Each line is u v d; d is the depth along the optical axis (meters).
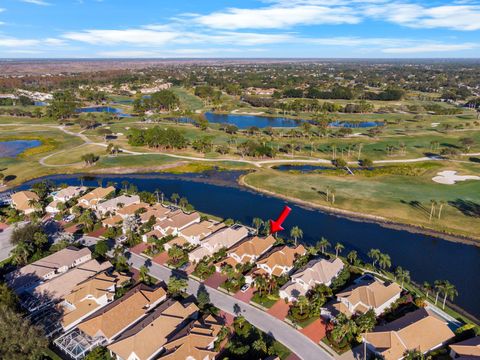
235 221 123.31
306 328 73.06
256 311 78.25
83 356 66.38
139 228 112.94
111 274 88.25
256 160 195.00
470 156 195.38
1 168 178.62
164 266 95.62
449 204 132.75
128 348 64.94
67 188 139.75
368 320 68.75
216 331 69.69
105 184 162.62
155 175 174.50
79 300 78.44
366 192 146.12
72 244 104.31
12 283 84.06
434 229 115.88
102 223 117.75
